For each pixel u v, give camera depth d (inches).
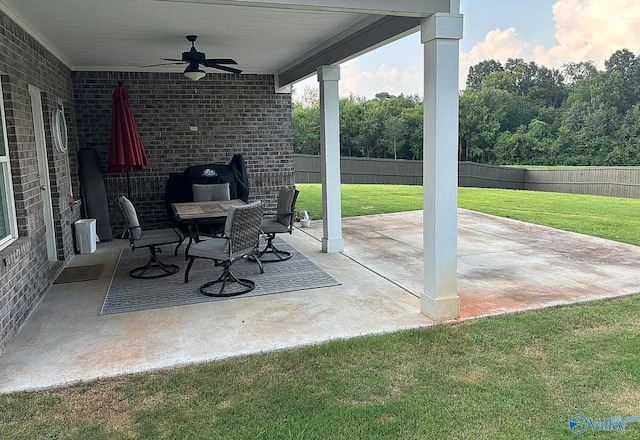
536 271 216.2
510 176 732.0
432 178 154.7
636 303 170.9
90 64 299.7
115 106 277.4
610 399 109.4
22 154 170.9
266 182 350.9
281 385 118.8
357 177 738.8
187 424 103.5
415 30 166.2
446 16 145.3
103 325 159.5
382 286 197.3
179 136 329.4
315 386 118.0
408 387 116.6
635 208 407.8
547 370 123.2
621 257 238.7
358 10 139.5
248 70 334.6
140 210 323.9
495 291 188.2
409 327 153.8
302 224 336.5
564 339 141.5
